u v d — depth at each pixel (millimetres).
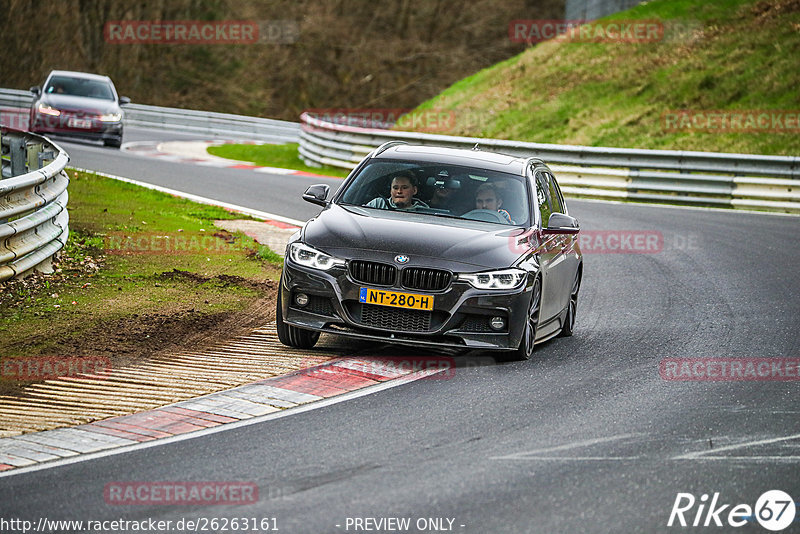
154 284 36906
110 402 24141
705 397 26484
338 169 93500
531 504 18234
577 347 32469
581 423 23594
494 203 31297
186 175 74875
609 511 18062
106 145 92312
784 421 24469
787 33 115938
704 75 112938
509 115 120750
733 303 40656
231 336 31109
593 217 66000
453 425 23031
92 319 31438
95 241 43250
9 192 33000
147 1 198750
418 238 28703
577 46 133000
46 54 195125
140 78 194875
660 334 34750
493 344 28266
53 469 19547
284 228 53531
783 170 75938
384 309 28031
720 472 20531
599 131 108062
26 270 34844
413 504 18000
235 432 22094
